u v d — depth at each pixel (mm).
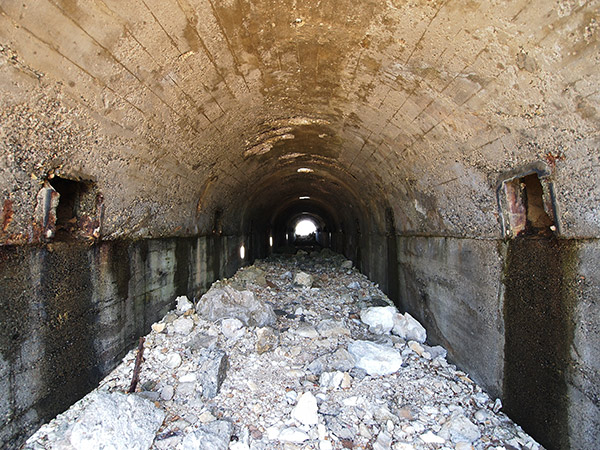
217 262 7621
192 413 2932
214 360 3592
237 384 3447
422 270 5043
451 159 3387
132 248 3967
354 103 3908
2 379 2176
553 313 2373
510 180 2764
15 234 2254
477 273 3432
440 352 4242
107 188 3219
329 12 2492
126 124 3000
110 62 2395
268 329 4668
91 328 3146
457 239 3877
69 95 2314
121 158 3234
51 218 2570
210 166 5367
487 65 2199
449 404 3164
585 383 2107
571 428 2223
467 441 2617
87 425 2336
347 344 4562
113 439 2338
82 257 3018
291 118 5043
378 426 2854
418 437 2709
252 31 2736
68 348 2822
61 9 1896
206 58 2953
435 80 2684
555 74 1875
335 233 17938
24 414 2352
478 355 3432
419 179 4359
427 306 4863
